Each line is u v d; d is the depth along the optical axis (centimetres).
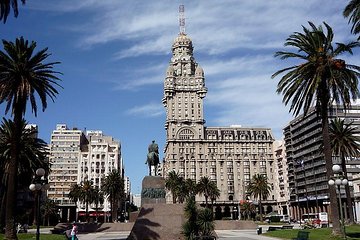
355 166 12900
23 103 4566
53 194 19638
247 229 8125
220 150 19825
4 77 4525
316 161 14150
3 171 6494
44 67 4762
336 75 4103
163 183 5147
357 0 3584
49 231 8562
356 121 13175
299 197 15562
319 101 4428
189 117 19988
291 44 4272
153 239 4428
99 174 19538
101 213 17825
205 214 3819
